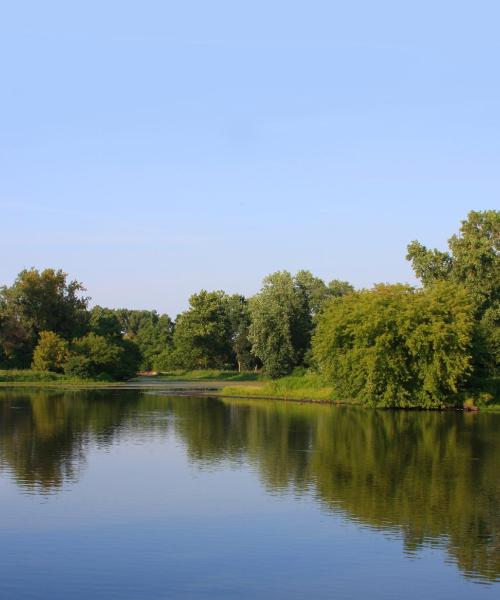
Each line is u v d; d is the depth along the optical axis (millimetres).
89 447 41594
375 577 19797
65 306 129875
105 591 18672
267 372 113250
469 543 22719
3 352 126250
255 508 26844
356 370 71375
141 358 136000
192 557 21297
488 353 72500
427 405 69500
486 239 80188
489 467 35312
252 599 18203
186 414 62812
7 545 22312
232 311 161500
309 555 21531
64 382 116188
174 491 29594
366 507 27062
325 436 47344
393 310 70312
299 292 120188
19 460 36906
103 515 25750
